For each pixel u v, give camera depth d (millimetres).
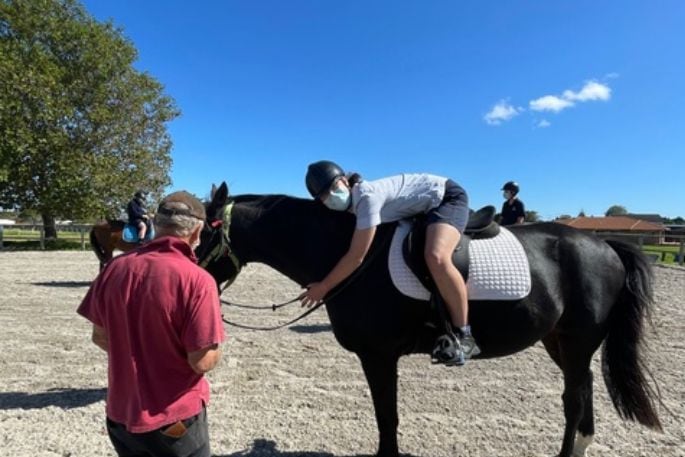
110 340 2012
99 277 2105
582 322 3201
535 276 3062
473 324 3004
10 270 14766
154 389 1960
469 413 4363
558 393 4859
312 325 7887
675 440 3836
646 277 3285
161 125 30109
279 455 3568
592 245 3295
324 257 3178
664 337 6941
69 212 26328
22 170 24531
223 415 4246
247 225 3354
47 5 27250
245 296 10633
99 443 3699
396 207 2965
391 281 2932
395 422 3123
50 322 7785
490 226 3188
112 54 27766
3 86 24047
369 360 3084
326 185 2922
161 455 1987
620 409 3287
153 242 2094
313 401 4590
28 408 4355
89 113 26422
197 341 1925
